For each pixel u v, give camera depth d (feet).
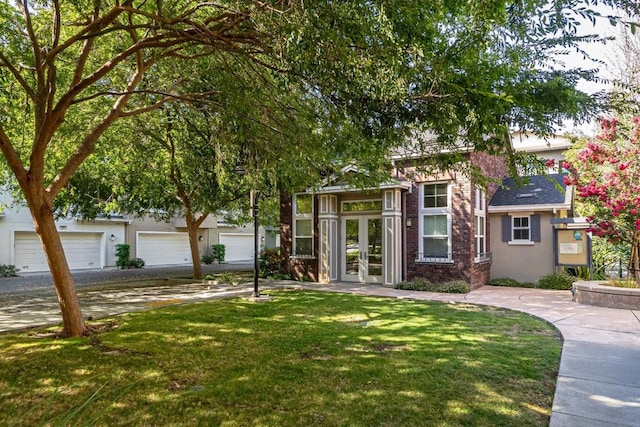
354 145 18.52
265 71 18.26
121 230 73.31
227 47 15.51
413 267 41.24
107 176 40.42
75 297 21.24
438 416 11.37
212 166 38.86
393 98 12.89
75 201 49.08
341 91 13.97
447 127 13.62
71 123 29.58
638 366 15.57
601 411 11.51
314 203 46.62
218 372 15.20
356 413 11.60
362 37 11.41
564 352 17.40
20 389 13.65
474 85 12.76
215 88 22.36
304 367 15.64
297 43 11.47
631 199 28.25
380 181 24.76
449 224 39.52
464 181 38.70
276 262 51.55
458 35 13.35
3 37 22.99
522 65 14.70
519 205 43.21
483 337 20.24
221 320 24.58
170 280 49.03
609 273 41.81
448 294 35.86
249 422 11.14
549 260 42.16
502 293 36.60
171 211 55.67
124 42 26.78
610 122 26.53
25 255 61.41
